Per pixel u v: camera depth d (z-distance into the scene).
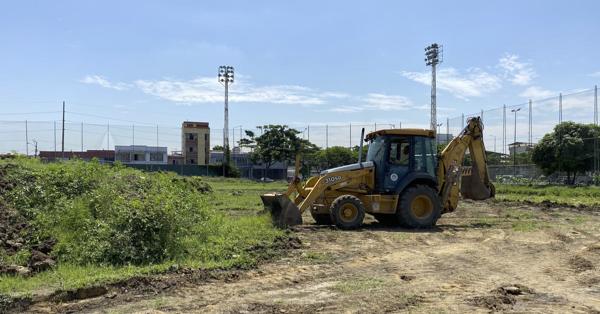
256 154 50.34
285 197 10.71
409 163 11.34
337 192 11.33
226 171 48.78
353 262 7.32
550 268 6.91
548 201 17.84
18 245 6.98
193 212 9.50
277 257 7.55
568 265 7.09
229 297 5.46
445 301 5.32
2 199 8.38
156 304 5.16
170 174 19.61
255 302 5.27
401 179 11.21
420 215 11.17
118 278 5.79
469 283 6.10
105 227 7.31
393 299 5.40
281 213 10.68
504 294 5.57
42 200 8.66
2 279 5.66
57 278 5.86
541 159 30.61
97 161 12.20
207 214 9.90
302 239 9.24
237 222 10.43
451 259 7.55
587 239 9.15
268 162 51.41
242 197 20.02
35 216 8.09
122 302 5.24
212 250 7.50
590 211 15.02
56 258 6.79
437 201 11.12
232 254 7.48
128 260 6.83
